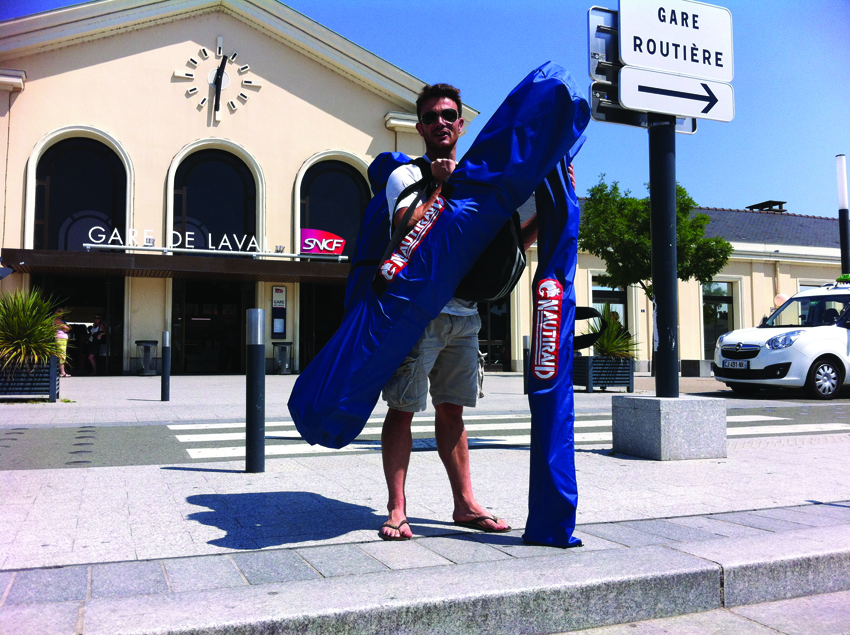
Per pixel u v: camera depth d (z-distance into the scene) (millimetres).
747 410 8922
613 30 4879
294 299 19859
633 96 4777
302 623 1800
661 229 4949
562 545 2514
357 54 20625
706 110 4992
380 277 2510
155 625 1711
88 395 10906
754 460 4738
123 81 18609
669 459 4715
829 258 26344
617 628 2125
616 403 5125
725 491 3658
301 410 2449
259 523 2881
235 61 19719
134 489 3607
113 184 18547
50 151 18094
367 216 2834
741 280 25438
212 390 12250
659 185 4961
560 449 2580
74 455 4906
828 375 10977
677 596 2236
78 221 18156
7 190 17406
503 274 2588
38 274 17891
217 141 19281
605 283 19500
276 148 19938
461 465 2887
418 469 4344
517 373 21031
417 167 2709
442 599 1942
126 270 17562
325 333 20453
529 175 2502
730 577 2316
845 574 2516
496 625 1996
